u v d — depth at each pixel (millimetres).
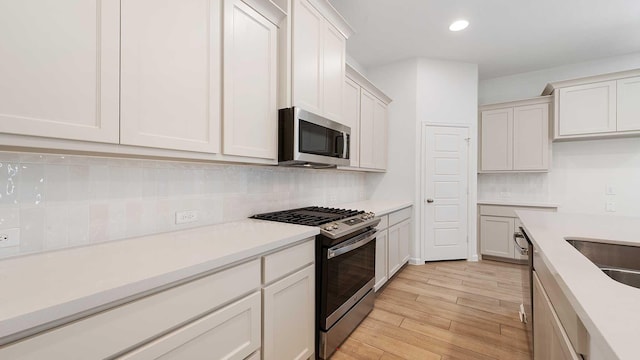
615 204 3516
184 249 1119
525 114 3764
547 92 3756
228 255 1054
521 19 2707
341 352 1784
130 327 782
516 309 2361
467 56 3547
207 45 1305
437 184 3693
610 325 524
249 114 1529
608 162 3553
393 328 2066
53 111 844
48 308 619
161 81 1124
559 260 973
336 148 2145
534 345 1485
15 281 770
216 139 1357
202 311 980
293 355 1448
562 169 3795
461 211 3732
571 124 3410
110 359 746
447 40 3146
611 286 727
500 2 2453
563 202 3785
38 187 1041
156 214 1411
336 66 2230
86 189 1166
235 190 1848
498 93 4211
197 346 967
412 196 3652
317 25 1996
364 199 3869
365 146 3057
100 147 965
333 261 1699
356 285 2031
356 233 2012
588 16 2645
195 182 1596
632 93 3131
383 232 2682
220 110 1382
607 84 3238
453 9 2559
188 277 931
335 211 2270
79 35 895
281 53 1752
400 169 3727
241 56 1477
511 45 3248
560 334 888
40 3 813
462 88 3709
